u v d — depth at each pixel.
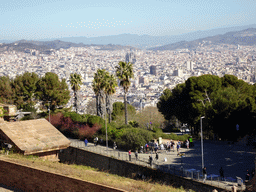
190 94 68.31
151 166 40.84
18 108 82.25
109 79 71.31
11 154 29.80
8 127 35.34
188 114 69.56
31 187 21.56
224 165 40.25
